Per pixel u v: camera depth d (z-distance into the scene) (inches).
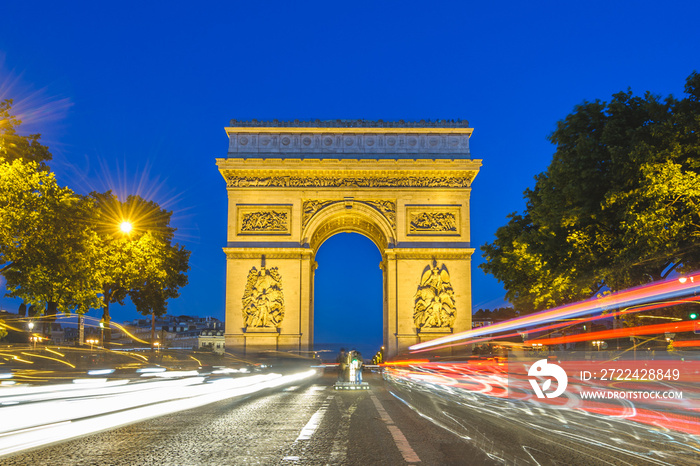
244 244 3619.6
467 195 3673.7
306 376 2549.2
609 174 1875.0
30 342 4510.3
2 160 2630.4
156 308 4800.7
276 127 3725.4
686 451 586.2
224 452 587.2
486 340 3715.6
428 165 3646.7
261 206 3654.0
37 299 2790.4
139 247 3831.2
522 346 3617.1
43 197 2657.5
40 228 2652.6
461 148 3720.5
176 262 4685.0
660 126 1726.1
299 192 3663.9
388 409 986.7
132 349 4020.7
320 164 3641.7
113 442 649.0
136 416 858.8
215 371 2188.7
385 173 3671.3
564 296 2726.4
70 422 691.4
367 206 3661.4
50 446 624.1
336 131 3720.5
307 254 3612.2
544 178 2369.6
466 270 3617.1
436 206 3668.8
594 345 2780.5
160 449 604.4
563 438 665.0
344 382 1518.2
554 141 2078.0
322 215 3661.4
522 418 848.3
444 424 785.6
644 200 1705.2
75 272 2878.9
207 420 845.2
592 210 1914.4
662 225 1638.8
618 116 1927.9
